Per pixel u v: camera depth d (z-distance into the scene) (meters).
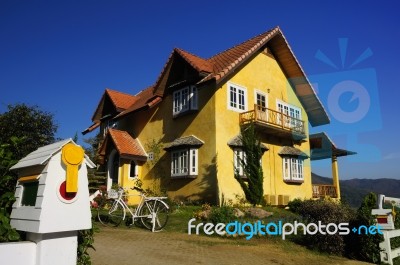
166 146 18.62
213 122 16.28
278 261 7.29
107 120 24.67
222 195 15.46
